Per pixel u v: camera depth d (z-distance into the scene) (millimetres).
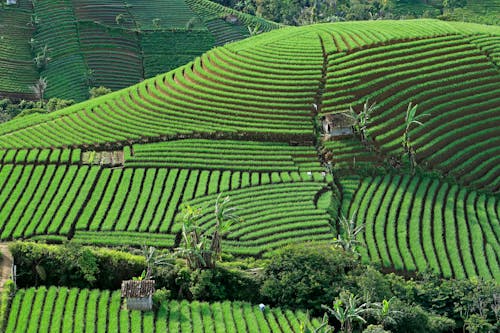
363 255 81250
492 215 93000
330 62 119875
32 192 90625
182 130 106062
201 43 188500
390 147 103375
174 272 71500
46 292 67688
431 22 140500
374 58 120188
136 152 100500
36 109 133125
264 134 105438
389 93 113125
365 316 68625
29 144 103000
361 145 103938
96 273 70875
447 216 91250
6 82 160875
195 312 66875
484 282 74625
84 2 194500
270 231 83938
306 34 133250
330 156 102250
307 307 70125
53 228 81938
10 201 88188
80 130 107750
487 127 110188
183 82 120562
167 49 184000
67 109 119312
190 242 72812
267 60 122250
